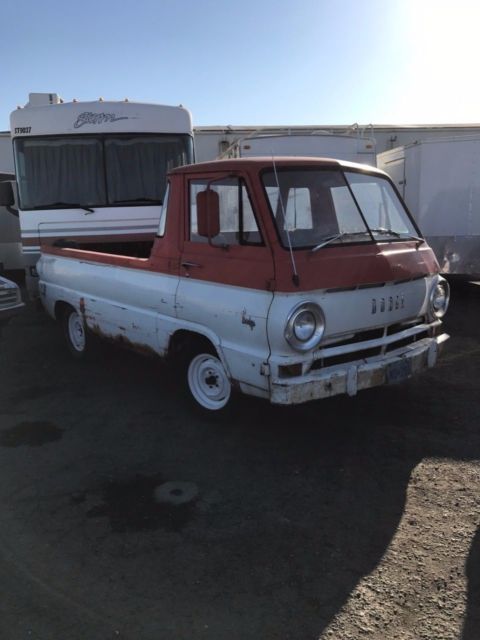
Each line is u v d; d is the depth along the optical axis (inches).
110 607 101.4
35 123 301.4
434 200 392.8
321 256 149.5
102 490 142.4
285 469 151.4
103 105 305.4
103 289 213.9
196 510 132.5
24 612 100.2
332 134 404.8
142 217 312.5
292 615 99.0
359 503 134.2
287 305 140.1
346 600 102.3
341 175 173.9
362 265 154.2
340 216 166.9
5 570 112.0
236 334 153.7
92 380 229.5
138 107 309.6
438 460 154.0
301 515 129.7
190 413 189.5
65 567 112.7
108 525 127.0
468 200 383.2
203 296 163.0
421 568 110.6
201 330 166.2
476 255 384.2
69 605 102.0
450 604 100.8
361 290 154.8
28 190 303.9
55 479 148.4
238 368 154.9
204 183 166.7
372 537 120.9
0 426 183.6
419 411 187.6
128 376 233.8
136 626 96.8
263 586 106.4
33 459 159.8
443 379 218.1
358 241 163.3
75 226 307.4
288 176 159.5
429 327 179.6
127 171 310.3
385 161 469.7
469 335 287.7
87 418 189.0
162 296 179.8
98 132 305.6
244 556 115.3
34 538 122.6
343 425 178.1
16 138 301.6
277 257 143.9
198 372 181.5
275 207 151.6
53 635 94.8
